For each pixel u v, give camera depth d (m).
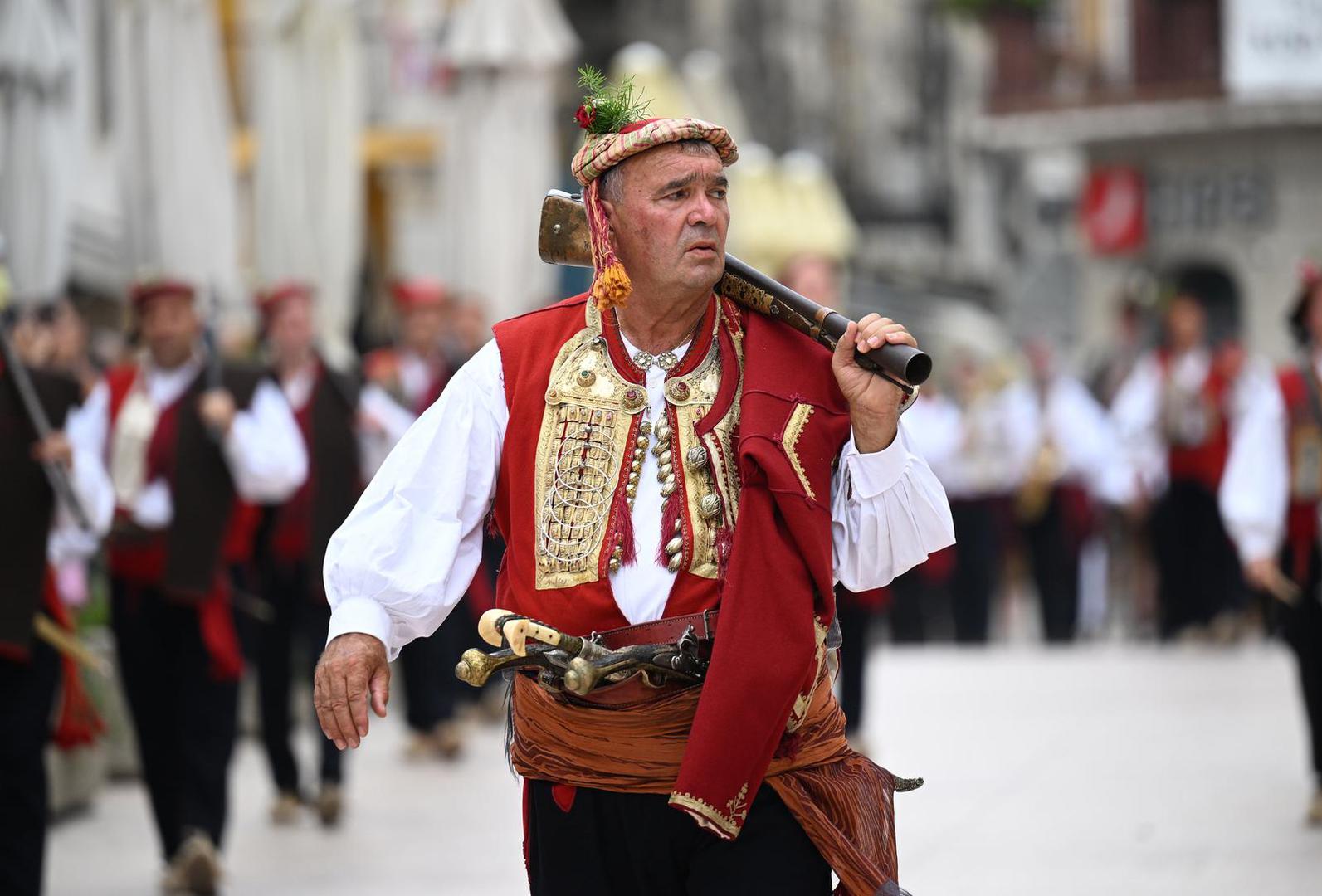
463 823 18.05
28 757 12.60
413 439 7.55
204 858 14.84
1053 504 36.06
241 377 16.62
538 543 7.46
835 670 7.70
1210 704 24.41
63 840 17.66
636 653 7.12
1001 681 28.19
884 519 7.36
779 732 7.07
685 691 7.27
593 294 7.61
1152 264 54.66
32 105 20.92
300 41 27.17
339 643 7.26
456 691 22.59
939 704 25.34
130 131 24.36
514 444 7.57
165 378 16.28
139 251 24.34
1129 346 41.12
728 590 7.15
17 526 12.84
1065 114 54.44
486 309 30.05
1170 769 19.22
